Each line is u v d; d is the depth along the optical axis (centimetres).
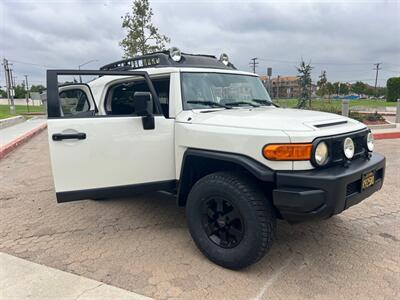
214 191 317
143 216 454
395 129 1332
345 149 306
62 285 288
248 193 298
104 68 509
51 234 402
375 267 326
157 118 360
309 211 285
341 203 288
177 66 401
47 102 336
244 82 443
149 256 347
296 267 326
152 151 362
